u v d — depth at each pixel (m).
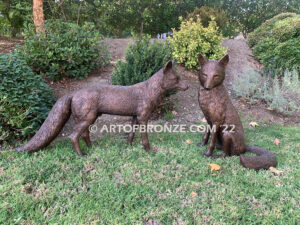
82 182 2.61
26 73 3.72
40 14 6.15
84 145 3.45
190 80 6.26
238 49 8.55
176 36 6.44
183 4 11.62
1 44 6.63
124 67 4.43
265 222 2.12
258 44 8.12
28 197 2.29
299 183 2.68
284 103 5.15
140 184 2.60
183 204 2.34
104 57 6.26
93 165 2.92
